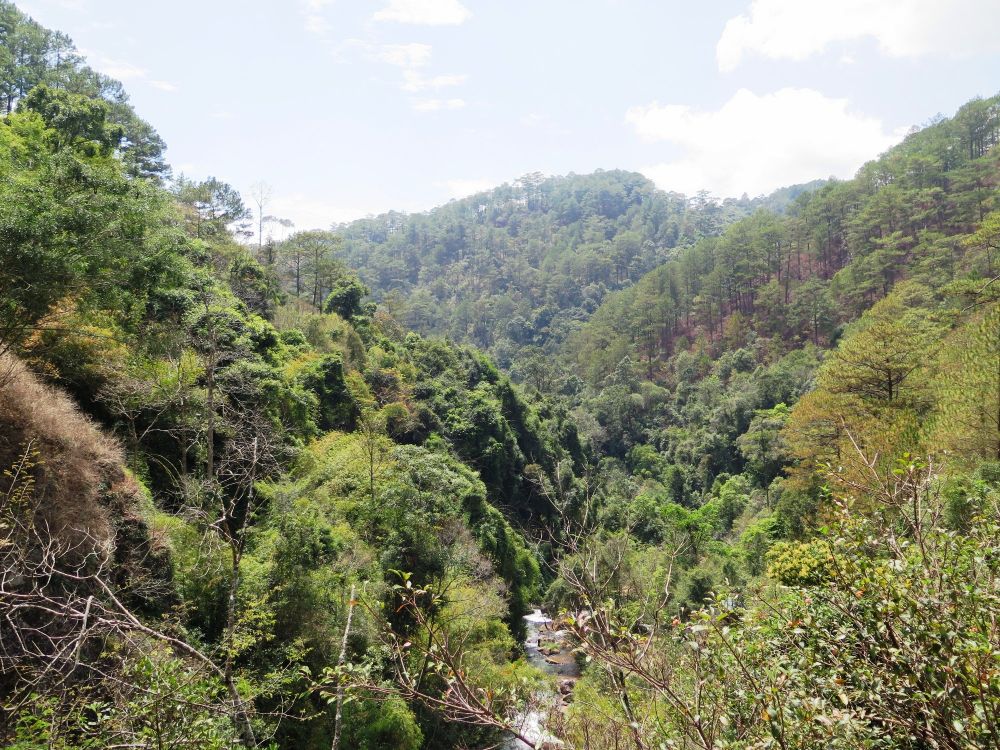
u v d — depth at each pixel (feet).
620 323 375.66
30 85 155.63
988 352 68.64
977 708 12.51
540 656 95.66
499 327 480.23
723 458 229.66
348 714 55.31
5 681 29.73
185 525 56.49
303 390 115.65
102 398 63.67
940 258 225.56
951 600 14.93
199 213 207.92
